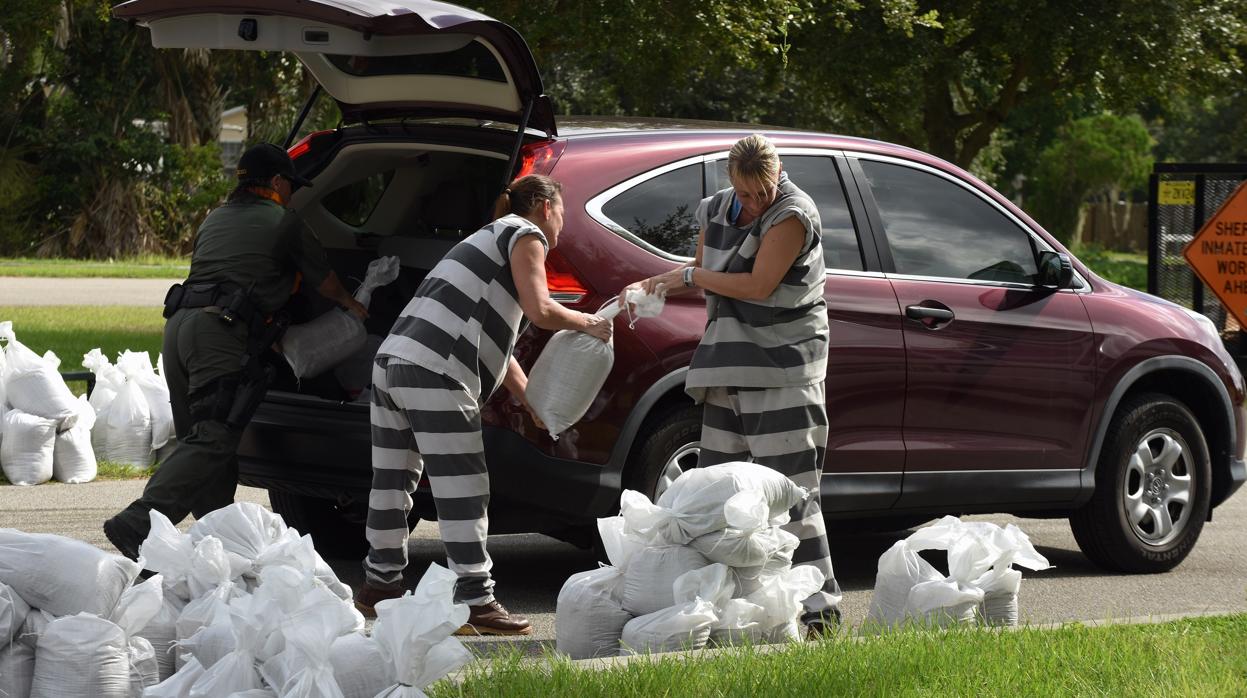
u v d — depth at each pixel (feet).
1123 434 33.17
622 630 21.86
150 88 177.47
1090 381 32.40
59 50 168.35
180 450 27.50
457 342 24.36
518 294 24.73
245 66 166.09
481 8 58.08
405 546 25.62
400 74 28.58
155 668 18.49
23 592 17.84
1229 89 100.27
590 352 24.81
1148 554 33.68
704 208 24.79
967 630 22.27
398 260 29.32
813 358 23.94
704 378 24.00
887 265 30.19
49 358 42.04
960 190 32.04
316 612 17.07
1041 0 89.66
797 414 23.80
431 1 28.14
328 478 27.50
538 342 26.22
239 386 27.99
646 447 27.32
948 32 90.94
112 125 170.50
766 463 23.85
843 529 34.30
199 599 19.34
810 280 23.91
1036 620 27.96
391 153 30.76
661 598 21.63
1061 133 261.03
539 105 27.07
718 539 21.68
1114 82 95.66
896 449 29.60
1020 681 19.81
